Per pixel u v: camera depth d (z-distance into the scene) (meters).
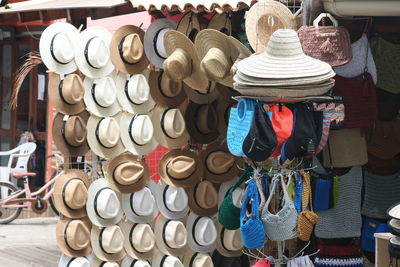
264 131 6.19
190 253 8.56
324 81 6.29
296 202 6.68
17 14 10.04
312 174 7.49
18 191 13.75
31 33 15.41
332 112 7.33
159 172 8.45
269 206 6.77
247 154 6.27
